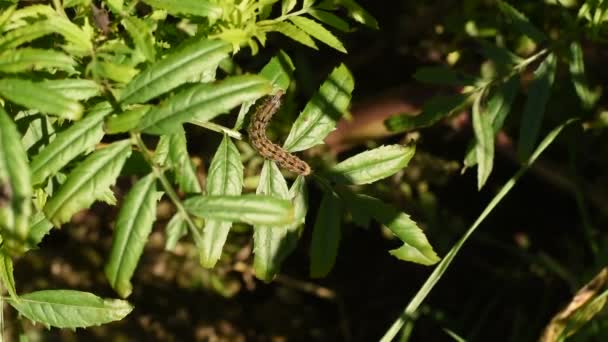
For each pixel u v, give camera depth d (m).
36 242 0.63
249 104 0.64
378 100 0.95
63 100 0.57
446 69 0.77
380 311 1.17
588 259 1.11
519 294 1.13
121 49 0.60
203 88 0.58
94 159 0.58
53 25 0.59
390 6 1.05
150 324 1.17
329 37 0.65
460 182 1.13
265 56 0.98
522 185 1.14
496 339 1.12
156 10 0.63
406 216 0.65
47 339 1.14
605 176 1.06
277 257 0.65
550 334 0.83
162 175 0.59
